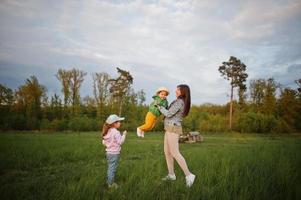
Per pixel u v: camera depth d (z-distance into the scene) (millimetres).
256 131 62344
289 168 7410
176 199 5527
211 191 5570
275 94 72625
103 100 71750
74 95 71875
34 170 10047
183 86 7301
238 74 70000
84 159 13250
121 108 71938
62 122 57844
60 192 5605
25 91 64500
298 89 66438
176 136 7039
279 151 13445
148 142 28469
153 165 8945
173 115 7074
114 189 5867
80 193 5383
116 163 7039
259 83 78562
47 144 19516
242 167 8242
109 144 6984
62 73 70938
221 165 8578
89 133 52156
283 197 5297
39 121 58094
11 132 50844
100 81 71500
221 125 66438
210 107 86812
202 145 28453
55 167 10711
